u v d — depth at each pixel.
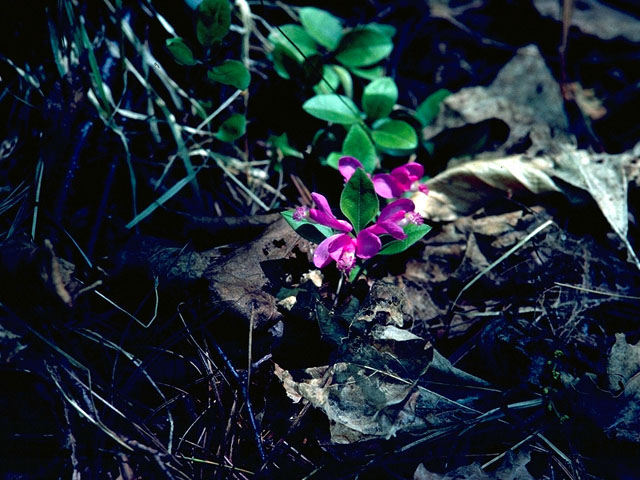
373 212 0.22
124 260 0.24
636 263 0.26
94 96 0.27
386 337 0.23
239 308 0.23
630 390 0.22
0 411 0.21
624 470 0.21
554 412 0.23
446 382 0.23
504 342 0.24
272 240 0.25
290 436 0.22
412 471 0.22
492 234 0.27
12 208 0.24
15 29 0.26
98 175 0.27
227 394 0.23
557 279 0.26
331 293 0.24
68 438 0.20
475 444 0.22
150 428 0.22
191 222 0.26
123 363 0.23
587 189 0.28
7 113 0.26
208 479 0.21
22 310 0.22
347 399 0.22
